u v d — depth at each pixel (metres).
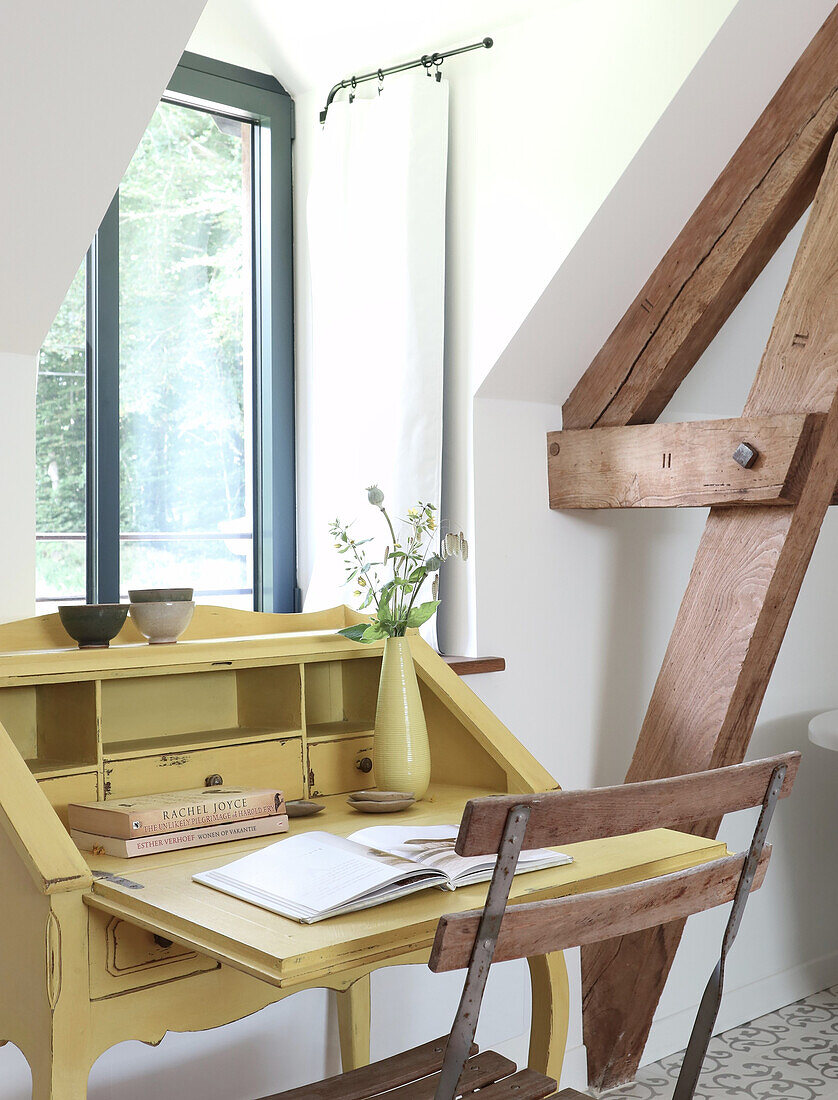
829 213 2.01
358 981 2.02
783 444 1.98
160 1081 1.87
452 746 1.97
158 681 1.84
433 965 1.13
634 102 2.07
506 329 2.26
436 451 2.29
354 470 2.42
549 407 2.47
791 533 2.06
